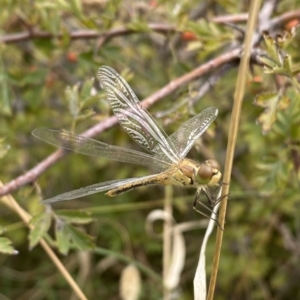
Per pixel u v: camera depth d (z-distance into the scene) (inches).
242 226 11.3
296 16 9.3
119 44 11.7
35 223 8.2
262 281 11.3
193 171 7.5
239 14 10.1
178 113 8.6
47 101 11.9
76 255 11.6
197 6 11.5
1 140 8.1
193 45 9.6
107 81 7.9
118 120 8.0
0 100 10.1
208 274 11.3
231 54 8.6
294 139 8.7
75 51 11.0
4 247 7.6
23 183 8.0
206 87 8.7
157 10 10.7
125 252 11.6
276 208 10.9
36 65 11.7
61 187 12.0
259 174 8.9
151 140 8.0
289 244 11.1
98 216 11.7
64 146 7.9
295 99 8.8
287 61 7.9
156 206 11.9
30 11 10.0
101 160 11.7
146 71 11.9
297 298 11.2
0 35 10.2
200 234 11.7
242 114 11.2
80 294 8.5
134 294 9.6
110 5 9.7
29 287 11.8
